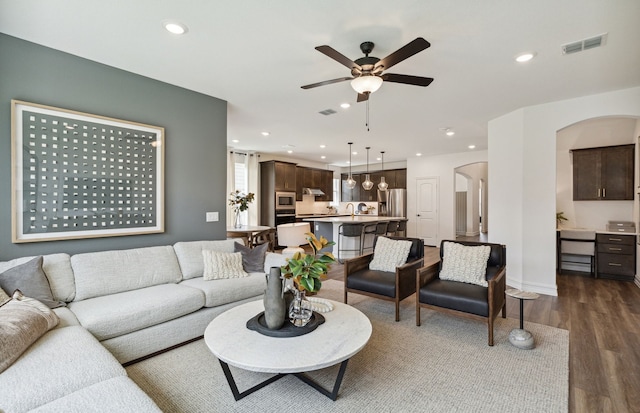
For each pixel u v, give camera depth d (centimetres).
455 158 796
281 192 801
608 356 243
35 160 253
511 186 438
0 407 120
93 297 249
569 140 516
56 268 242
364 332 200
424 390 199
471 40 247
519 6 204
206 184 373
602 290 424
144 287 278
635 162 479
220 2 201
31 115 250
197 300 267
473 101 393
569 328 296
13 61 244
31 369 144
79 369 147
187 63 289
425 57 276
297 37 244
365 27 229
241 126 525
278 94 371
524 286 420
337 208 1072
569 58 277
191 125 358
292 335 192
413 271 343
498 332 288
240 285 302
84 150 278
